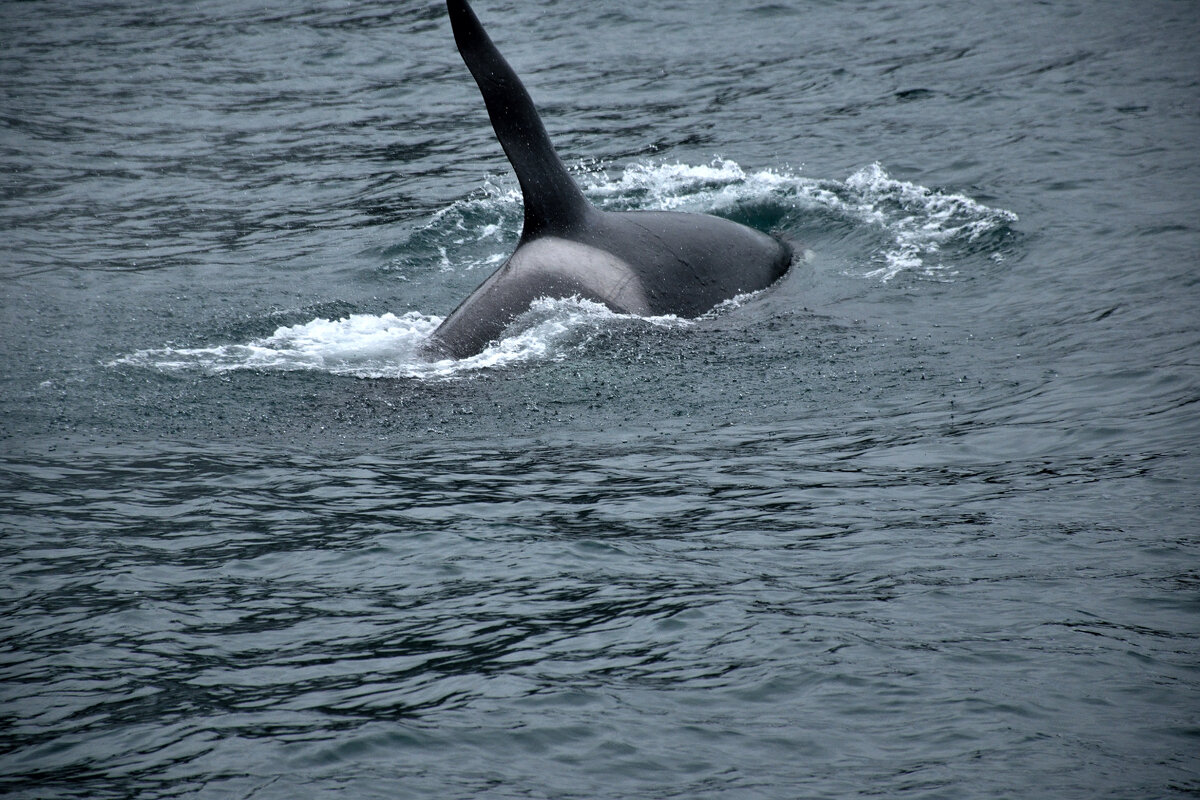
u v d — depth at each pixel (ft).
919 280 144.25
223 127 245.86
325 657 66.54
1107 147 191.83
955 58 262.06
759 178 189.67
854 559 77.36
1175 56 246.88
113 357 126.52
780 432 103.45
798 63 270.05
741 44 289.94
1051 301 132.67
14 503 90.53
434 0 350.84
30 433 106.22
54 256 169.17
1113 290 133.80
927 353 120.67
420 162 219.41
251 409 112.06
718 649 65.82
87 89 274.77
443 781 54.49
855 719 58.54
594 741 57.36
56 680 64.39
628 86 261.24
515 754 56.49
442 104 259.80
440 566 78.64
